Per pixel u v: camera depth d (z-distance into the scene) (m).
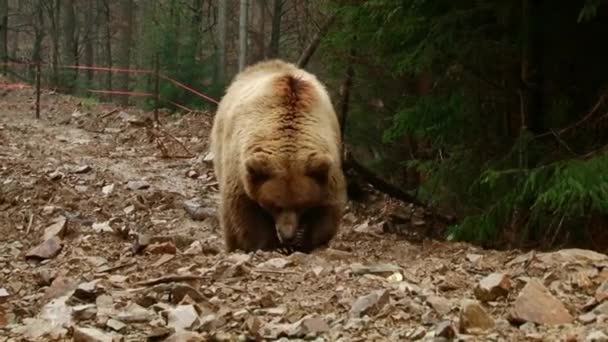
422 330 4.59
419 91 9.20
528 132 6.89
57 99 16.31
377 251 6.86
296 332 4.68
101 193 8.97
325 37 8.89
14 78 22.41
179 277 5.41
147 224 8.16
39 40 24.94
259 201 6.14
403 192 8.98
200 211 8.55
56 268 6.04
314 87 6.62
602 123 6.91
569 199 6.30
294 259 5.82
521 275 5.38
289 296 5.23
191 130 13.24
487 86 7.46
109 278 5.62
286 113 6.22
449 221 8.57
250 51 22.42
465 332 4.60
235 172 6.45
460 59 7.27
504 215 6.91
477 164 7.56
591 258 5.57
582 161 6.33
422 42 7.12
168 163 10.83
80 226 7.47
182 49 16.55
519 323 4.69
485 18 7.21
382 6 7.38
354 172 9.40
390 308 4.88
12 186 8.46
